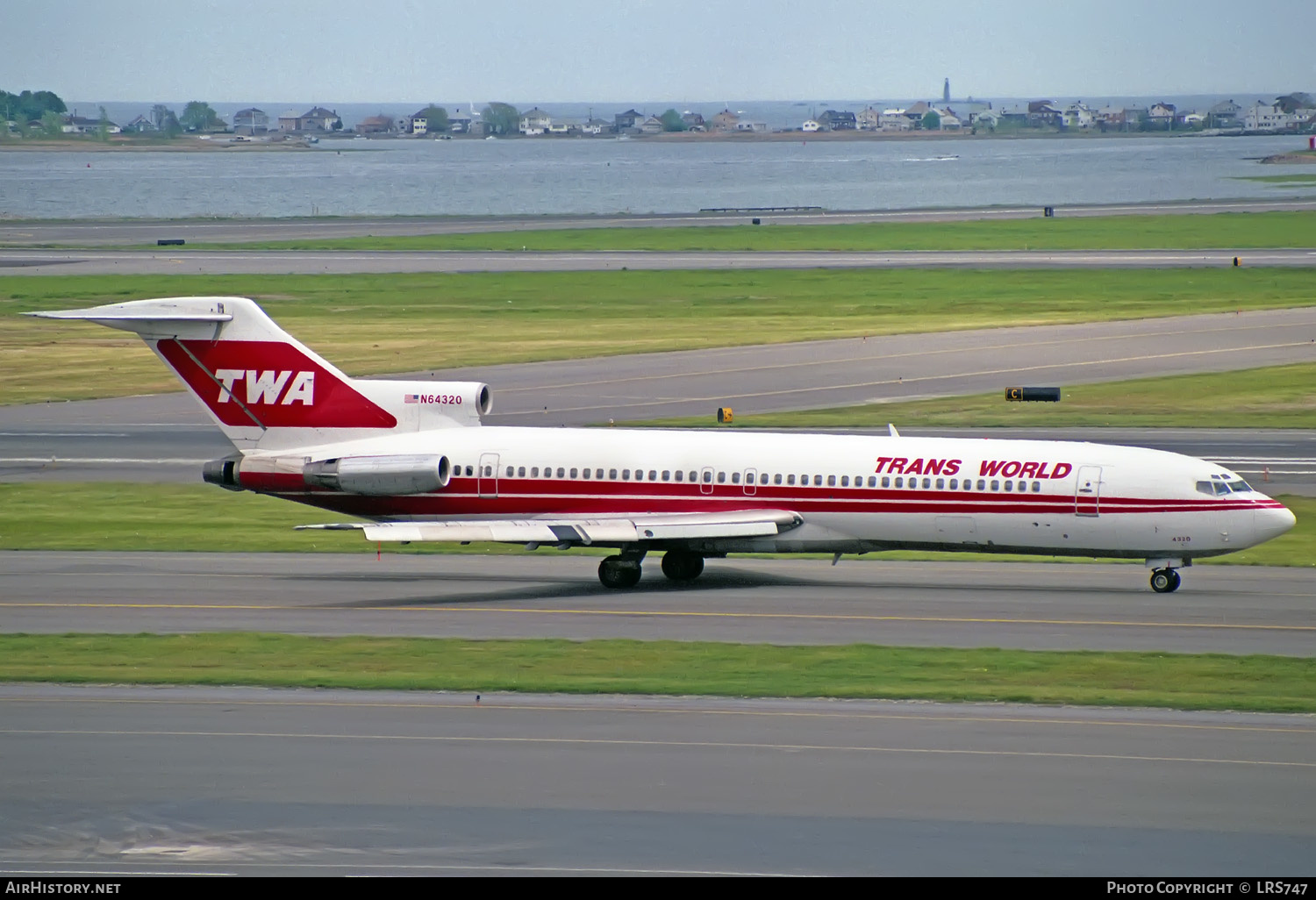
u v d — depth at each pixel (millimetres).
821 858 102438
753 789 115188
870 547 192250
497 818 109688
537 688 142625
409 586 192625
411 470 196625
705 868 101000
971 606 178250
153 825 108375
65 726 131000
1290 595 183875
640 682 144625
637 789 115375
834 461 191875
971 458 188875
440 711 135500
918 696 139625
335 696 140750
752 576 198875
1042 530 185500
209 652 156750
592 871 100438
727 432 199375
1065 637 162125
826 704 137625
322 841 105500
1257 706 136125
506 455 198875
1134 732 128875
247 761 121938
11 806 112000
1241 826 107750
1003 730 129750
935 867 101000
